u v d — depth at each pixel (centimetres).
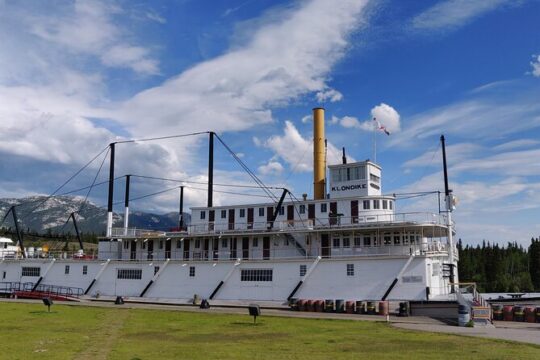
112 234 7475
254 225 6384
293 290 5509
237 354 2416
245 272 5878
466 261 15038
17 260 7569
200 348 2608
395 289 5025
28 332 3244
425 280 4919
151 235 6750
